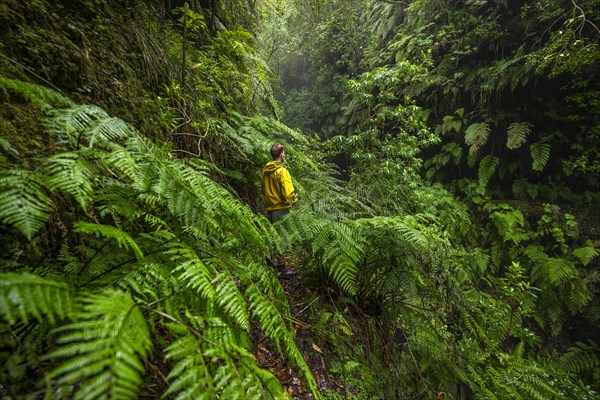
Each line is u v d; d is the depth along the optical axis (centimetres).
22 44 156
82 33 206
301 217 251
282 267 314
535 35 571
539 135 603
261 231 201
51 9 191
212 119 335
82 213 147
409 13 779
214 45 412
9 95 138
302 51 1057
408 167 527
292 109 1103
